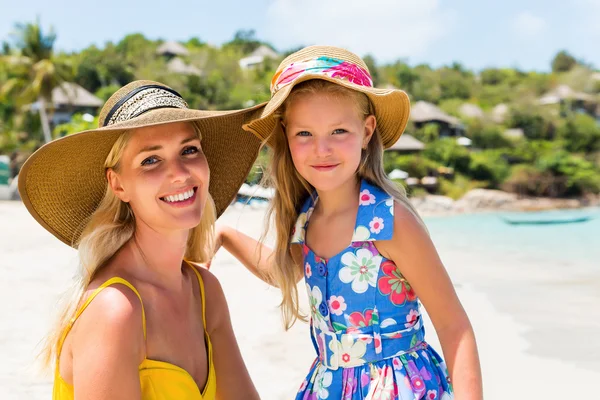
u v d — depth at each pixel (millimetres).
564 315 6906
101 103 47688
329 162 2180
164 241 1960
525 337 5887
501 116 64938
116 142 1883
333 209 2332
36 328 5250
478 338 5902
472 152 54062
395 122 2369
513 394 4211
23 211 22688
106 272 1913
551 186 50969
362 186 2293
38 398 3613
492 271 10953
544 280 9797
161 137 1853
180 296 2053
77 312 1821
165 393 1873
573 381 4469
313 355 4559
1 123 40281
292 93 2199
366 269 2215
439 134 57188
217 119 2170
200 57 78312
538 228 27031
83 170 2010
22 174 1879
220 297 2279
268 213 2564
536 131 62438
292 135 2246
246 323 5547
